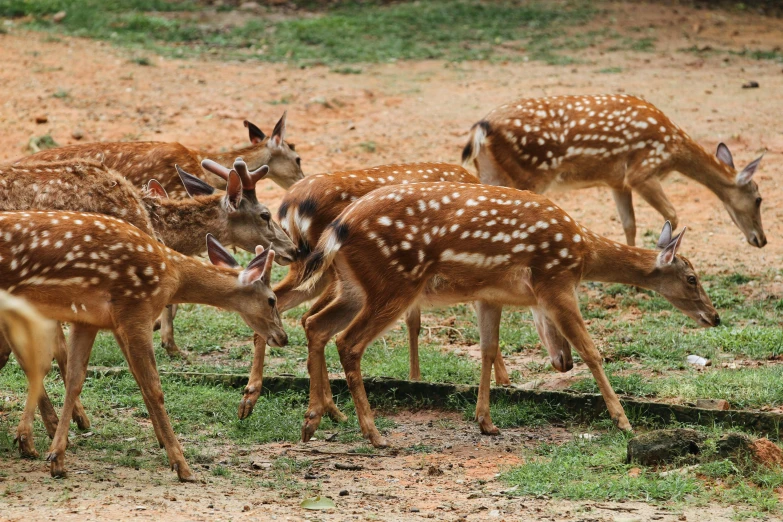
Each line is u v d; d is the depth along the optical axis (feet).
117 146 49.42
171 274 31.96
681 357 44.70
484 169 54.85
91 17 107.86
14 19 107.04
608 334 48.29
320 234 39.17
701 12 116.67
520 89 88.33
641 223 65.10
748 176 57.36
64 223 30.30
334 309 36.01
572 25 110.32
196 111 82.33
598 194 70.33
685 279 41.45
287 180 56.03
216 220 42.68
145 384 30.86
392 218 35.29
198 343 46.83
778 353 44.88
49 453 30.04
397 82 91.40
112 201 37.78
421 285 35.88
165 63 95.50
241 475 31.42
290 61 97.96
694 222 65.10
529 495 29.27
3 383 39.45
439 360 44.45
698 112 81.10
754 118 79.61
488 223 35.73
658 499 28.68
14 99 82.38
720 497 28.53
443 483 30.89
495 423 37.55
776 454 30.96
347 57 99.35
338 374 42.39
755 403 38.01
